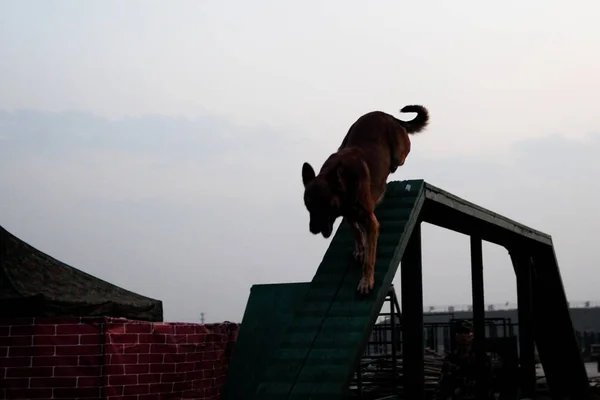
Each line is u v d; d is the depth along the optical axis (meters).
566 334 13.74
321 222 7.00
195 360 9.99
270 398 7.27
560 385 14.11
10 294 8.94
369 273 7.65
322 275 8.13
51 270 10.04
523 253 12.84
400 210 8.42
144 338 9.24
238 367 9.56
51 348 8.70
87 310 9.38
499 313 45.38
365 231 7.93
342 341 7.44
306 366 7.38
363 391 11.06
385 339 14.09
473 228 10.98
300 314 7.84
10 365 8.65
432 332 19.38
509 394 11.48
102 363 8.76
